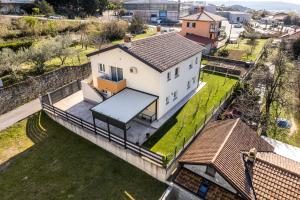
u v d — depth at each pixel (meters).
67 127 23.20
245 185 13.99
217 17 54.38
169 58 22.92
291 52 45.03
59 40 39.03
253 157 14.84
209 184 15.08
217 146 15.80
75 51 38.28
